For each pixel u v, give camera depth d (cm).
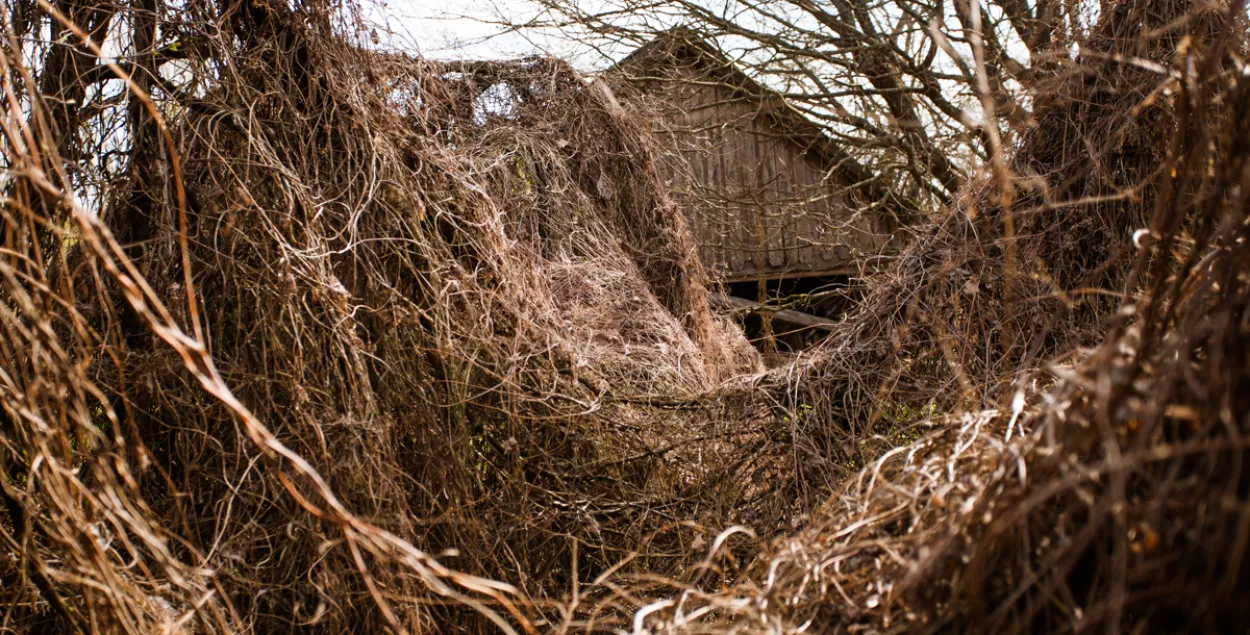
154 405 233
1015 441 131
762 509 286
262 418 227
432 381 258
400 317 254
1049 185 287
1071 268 275
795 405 297
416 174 277
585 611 247
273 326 228
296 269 231
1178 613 95
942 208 346
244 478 215
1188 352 100
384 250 264
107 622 172
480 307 280
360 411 233
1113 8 285
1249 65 113
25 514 175
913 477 153
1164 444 103
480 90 448
